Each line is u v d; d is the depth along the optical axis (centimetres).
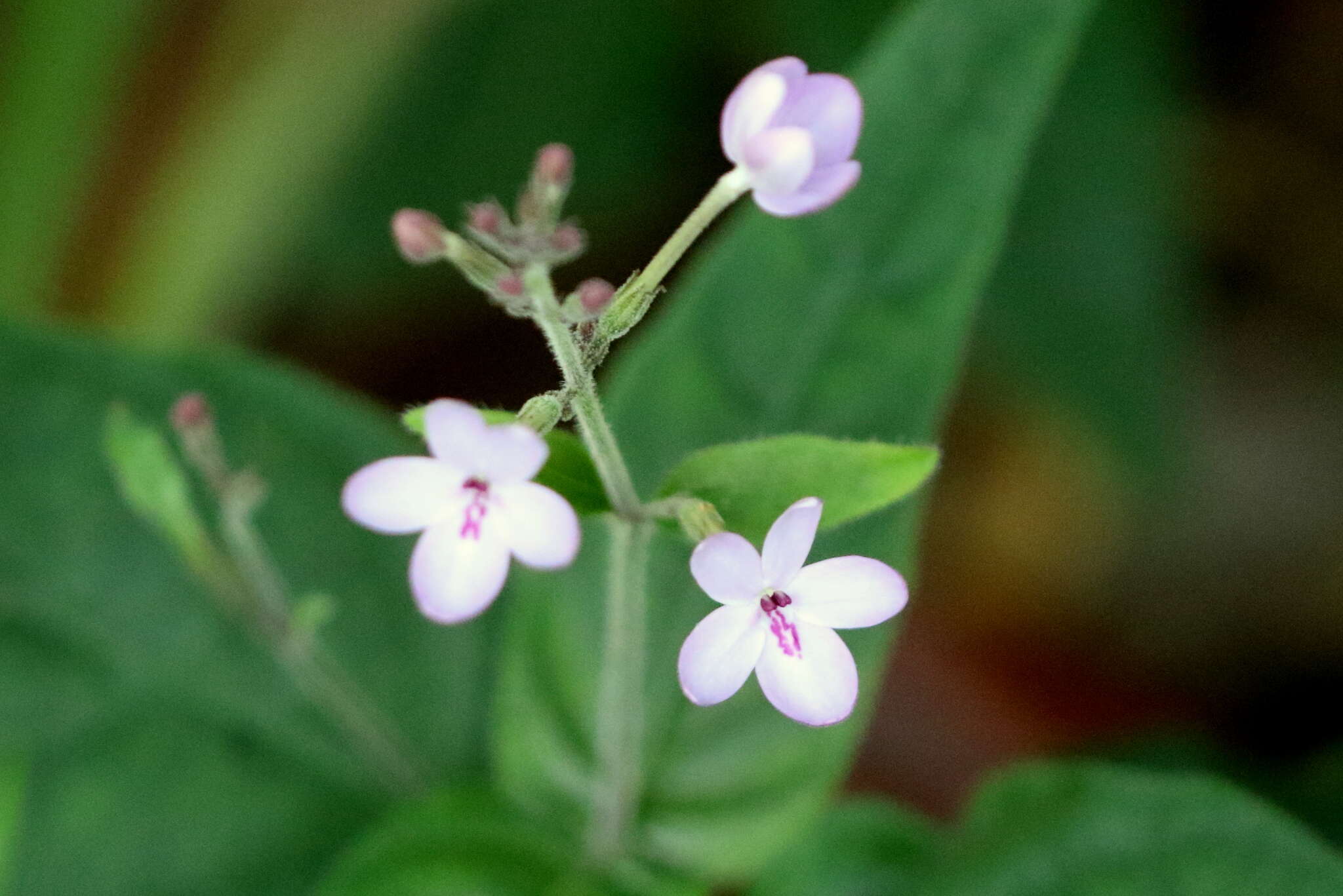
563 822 39
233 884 39
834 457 34
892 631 37
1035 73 37
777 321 38
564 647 39
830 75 33
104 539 40
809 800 38
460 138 46
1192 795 38
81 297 45
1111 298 42
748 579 33
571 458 34
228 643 40
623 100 46
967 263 37
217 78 43
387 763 40
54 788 39
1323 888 37
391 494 33
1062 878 38
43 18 43
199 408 36
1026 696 46
